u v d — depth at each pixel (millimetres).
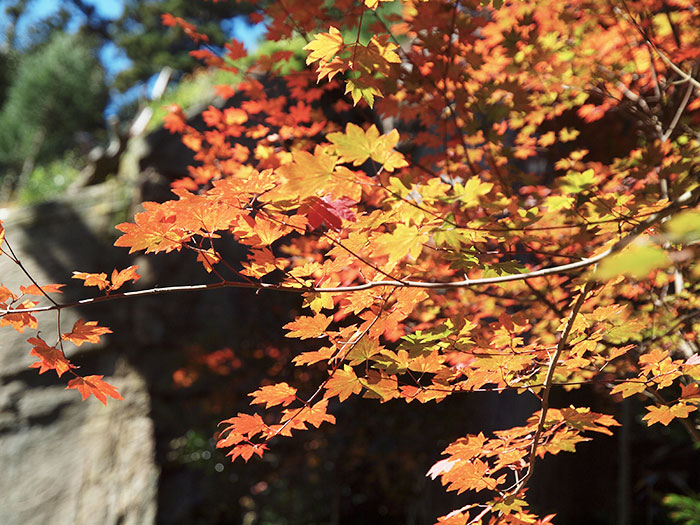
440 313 2867
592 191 1562
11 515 6969
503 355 1718
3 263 7688
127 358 7574
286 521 7125
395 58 1641
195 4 21781
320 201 1508
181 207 1511
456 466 1826
